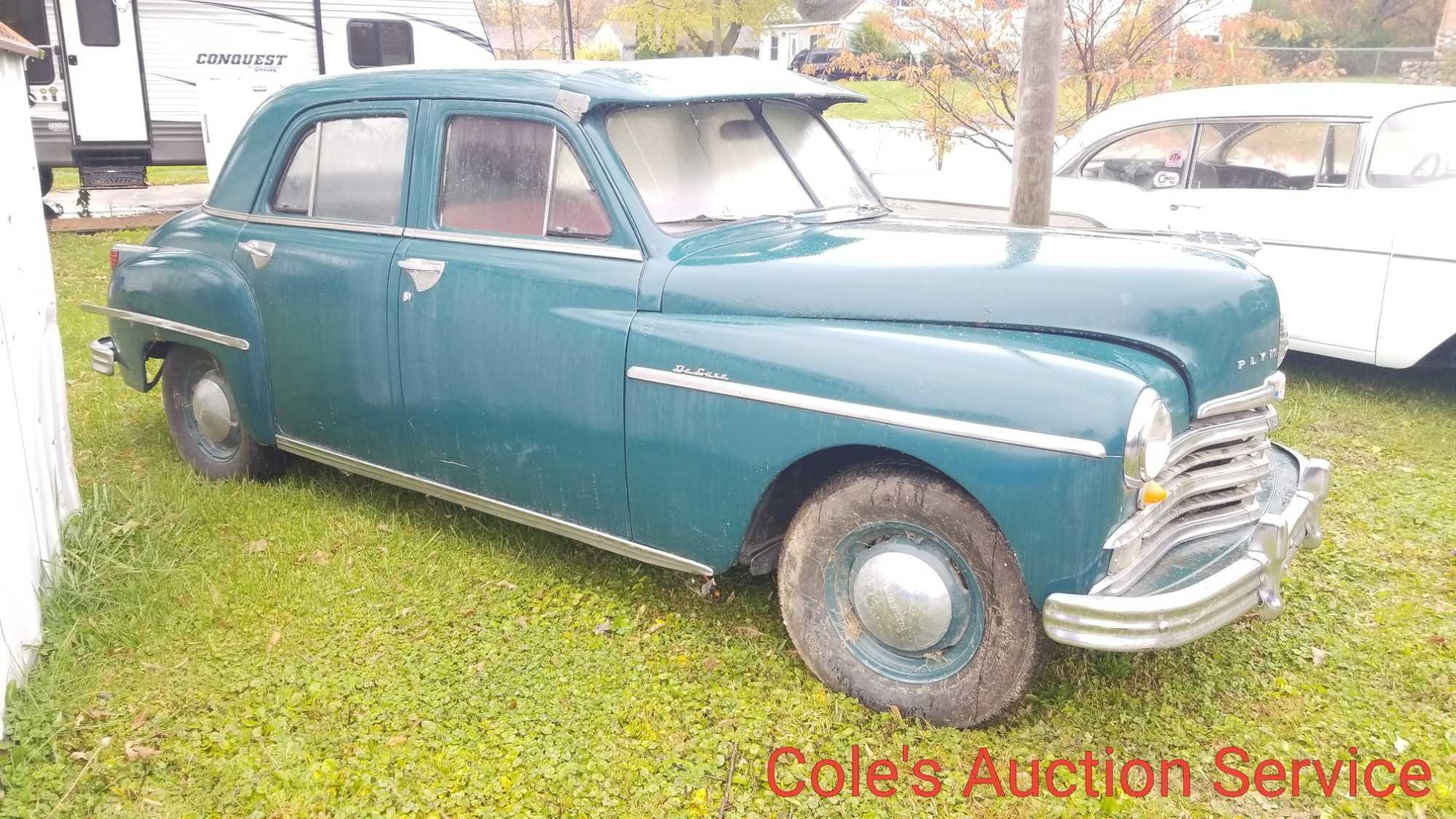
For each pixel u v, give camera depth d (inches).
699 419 134.1
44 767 120.0
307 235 175.3
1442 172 239.3
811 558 132.9
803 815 113.5
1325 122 252.2
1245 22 355.9
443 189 159.6
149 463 211.9
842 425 123.2
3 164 141.9
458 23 566.3
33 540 142.7
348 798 116.5
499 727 128.2
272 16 525.3
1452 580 164.4
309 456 185.5
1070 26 351.3
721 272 136.5
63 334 299.0
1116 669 138.4
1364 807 114.6
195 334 190.9
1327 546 175.6
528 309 147.6
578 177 145.6
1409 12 1130.0
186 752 123.3
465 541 177.6
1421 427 233.9
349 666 141.8
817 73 1123.3
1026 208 236.4
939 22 378.3
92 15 490.6
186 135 519.2
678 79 154.9
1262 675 139.2
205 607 155.2
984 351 118.1
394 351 163.3
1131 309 121.2
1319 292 252.2
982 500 115.3
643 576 167.0
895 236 147.4
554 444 149.1
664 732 127.2
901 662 130.0
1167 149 281.7
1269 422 133.8
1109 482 109.8
